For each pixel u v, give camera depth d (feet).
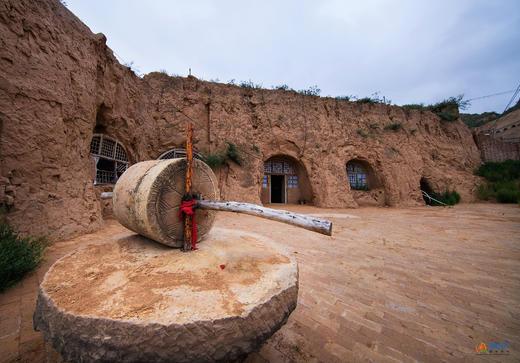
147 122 36.32
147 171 8.32
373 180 54.60
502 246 17.78
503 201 52.60
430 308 9.18
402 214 36.88
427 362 6.35
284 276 5.94
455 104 67.36
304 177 50.47
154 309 4.29
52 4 16.90
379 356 6.55
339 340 7.19
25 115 14.52
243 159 42.63
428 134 62.23
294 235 21.25
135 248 8.02
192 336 3.97
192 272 6.04
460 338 7.41
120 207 8.56
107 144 26.61
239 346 4.29
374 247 17.72
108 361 3.88
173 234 8.13
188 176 8.09
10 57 13.97
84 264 6.45
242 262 6.82
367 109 56.44
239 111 45.44
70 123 18.07
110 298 4.64
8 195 13.23
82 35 19.76
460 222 28.53
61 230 15.40
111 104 24.59
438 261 14.60
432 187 56.85
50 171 15.87
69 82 17.89
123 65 27.55
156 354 3.87
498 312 8.92
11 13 14.12
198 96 43.21
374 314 8.70
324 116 51.08
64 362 5.62
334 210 41.98
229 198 40.09
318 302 9.45
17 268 9.49
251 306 4.55
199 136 42.47
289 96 49.55
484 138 70.28
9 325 6.98
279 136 46.62
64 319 4.13
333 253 16.11
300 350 6.66
